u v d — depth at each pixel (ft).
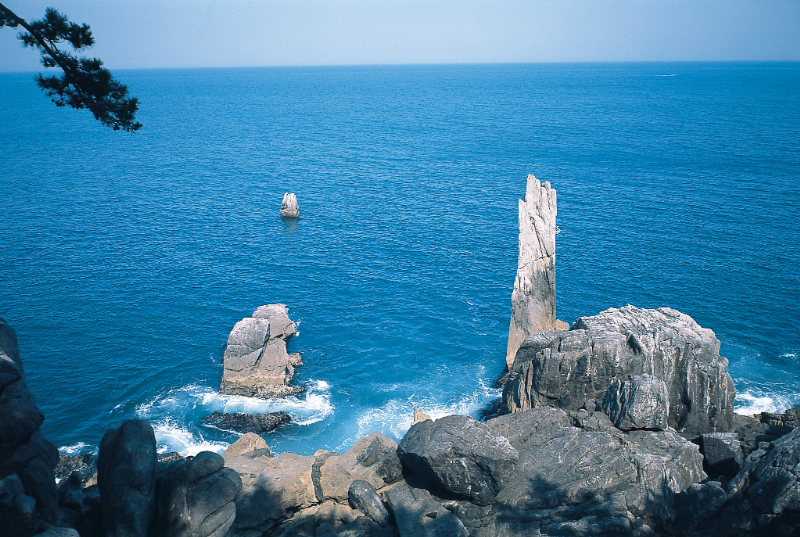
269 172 493.77
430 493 74.95
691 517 67.92
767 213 341.00
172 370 189.06
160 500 57.98
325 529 71.87
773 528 62.08
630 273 256.52
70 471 140.56
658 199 376.27
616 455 77.56
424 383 183.52
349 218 354.13
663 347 112.68
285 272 269.03
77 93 77.82
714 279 249.14
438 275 265.34
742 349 192.65
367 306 234.79
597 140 628.69
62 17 73.26
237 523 72.23
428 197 403.34
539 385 117.70
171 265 274.16
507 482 73.82
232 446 99.25
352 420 166.40
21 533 43.52
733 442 81.25
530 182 171.94
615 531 66.49
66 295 238.07
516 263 279.28
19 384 55.98
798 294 233.55
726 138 611.88
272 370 181.88
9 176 450.30
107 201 387.55
